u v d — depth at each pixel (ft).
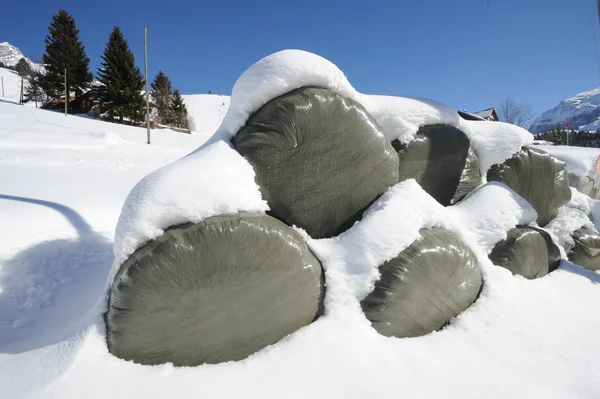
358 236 6.39
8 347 6.06
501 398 4.91
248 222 5.30
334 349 5.41
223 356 5.27
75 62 157.89
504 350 5.97
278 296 5.53
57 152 39.37
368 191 6.91
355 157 6.68
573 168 21.01
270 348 5.45
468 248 7.16
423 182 8.66
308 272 5.82
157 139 72.38
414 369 5.34
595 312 7.23
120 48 129.59
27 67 188.75
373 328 6.01
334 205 6.66
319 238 6.73
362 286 6.08
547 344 6.15
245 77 6.57
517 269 8.07
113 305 4.88
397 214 6.50
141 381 4.63
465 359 5.70
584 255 10.90
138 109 130.93
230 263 5.16
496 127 10.29
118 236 5.08
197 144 70.59
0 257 9.94
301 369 5.07
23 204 14.34
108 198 17.42
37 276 9.59
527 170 10.30
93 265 10.74
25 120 69.77
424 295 6.36
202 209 5.17
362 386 4.88
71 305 7.86
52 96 156.46
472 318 6.71
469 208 8.59
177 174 5.40
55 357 4.79
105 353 4.92
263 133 6.15
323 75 6.42
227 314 5.23
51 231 12.01
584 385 5.24
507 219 8.28
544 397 4.99
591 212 14.79
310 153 6.34
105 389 4.39
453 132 8.92
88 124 76.89
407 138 8.24
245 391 4.65
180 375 4.83
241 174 5.83
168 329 5.00
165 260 4.86
